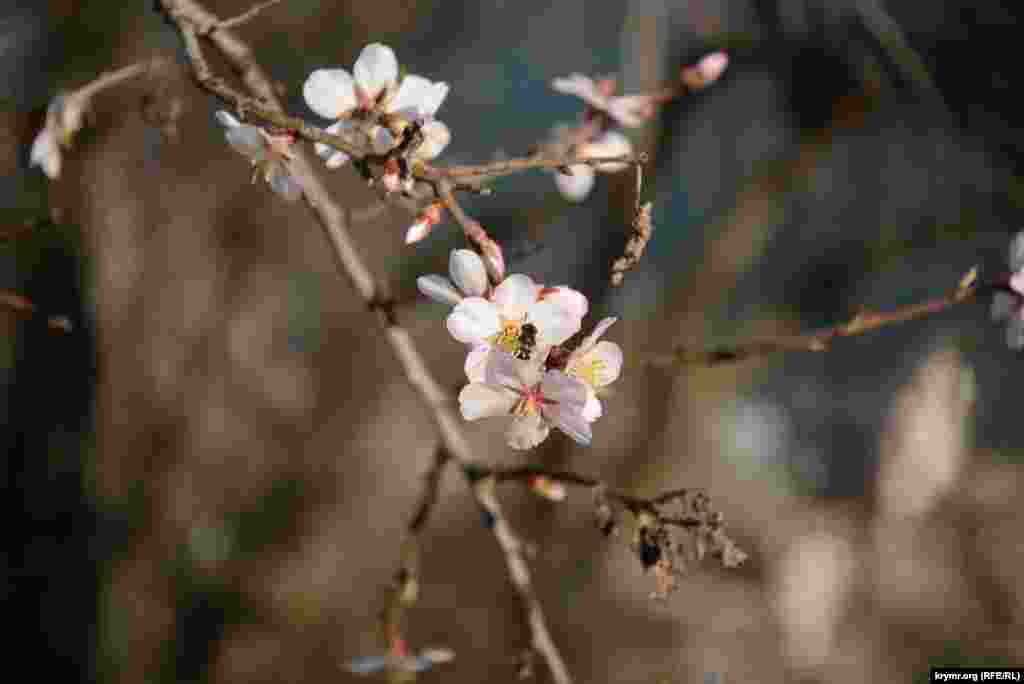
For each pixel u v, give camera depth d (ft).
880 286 19.84
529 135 20.33
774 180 18.15
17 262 18.97
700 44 16.08
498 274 5.97
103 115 17.66
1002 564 23.16
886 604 22.21
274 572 22.00
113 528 19.81
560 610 22.11
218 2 19.02
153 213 19.33
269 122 6.55
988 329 18.81
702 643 21.91
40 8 17.75
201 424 20.92
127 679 19.66
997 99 15.84
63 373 19.31
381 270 19.19
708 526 6.60
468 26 20.38
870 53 15.83
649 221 5.73
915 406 13.30
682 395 20.42
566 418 5.84
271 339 22.59
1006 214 17.83
